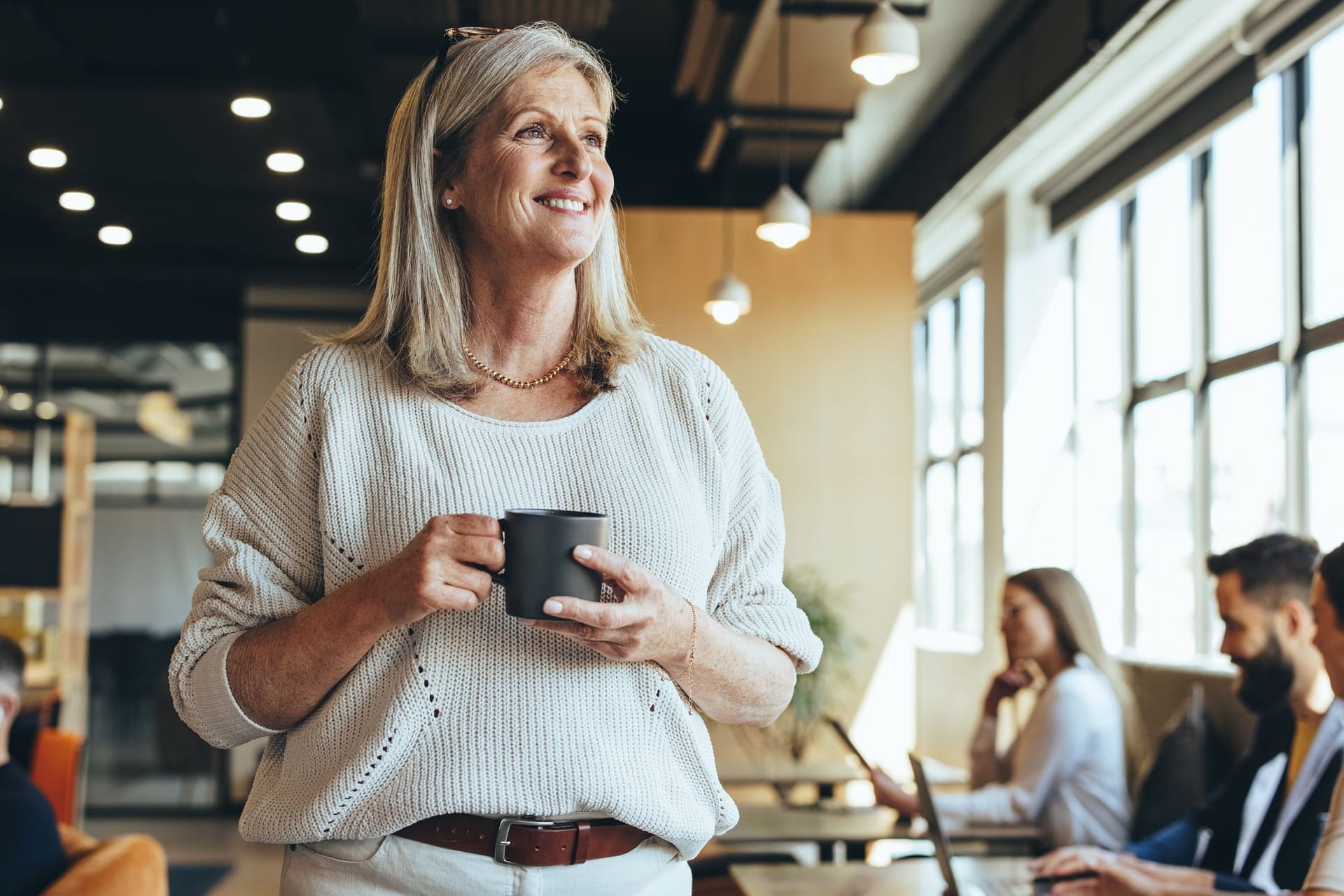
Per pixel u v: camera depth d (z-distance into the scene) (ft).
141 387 30.17
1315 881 5.86
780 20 19.12
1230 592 9.30
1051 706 12.00
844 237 24.84
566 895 3.60
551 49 3.97
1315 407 15.88
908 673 23.98
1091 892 8.04
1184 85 18.69
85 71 18.69
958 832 11.73
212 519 3.92
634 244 24.44
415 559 3.27
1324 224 15.78
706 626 3.58
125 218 26.25
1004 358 24.86
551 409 4.01
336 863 3.66
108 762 28.45
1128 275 21.79
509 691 3.60
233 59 20.86
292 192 24.18
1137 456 21.42
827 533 24.23
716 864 13.60
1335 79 15.51
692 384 4.18
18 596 23.20
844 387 24.54
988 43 22.16
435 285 3.96
